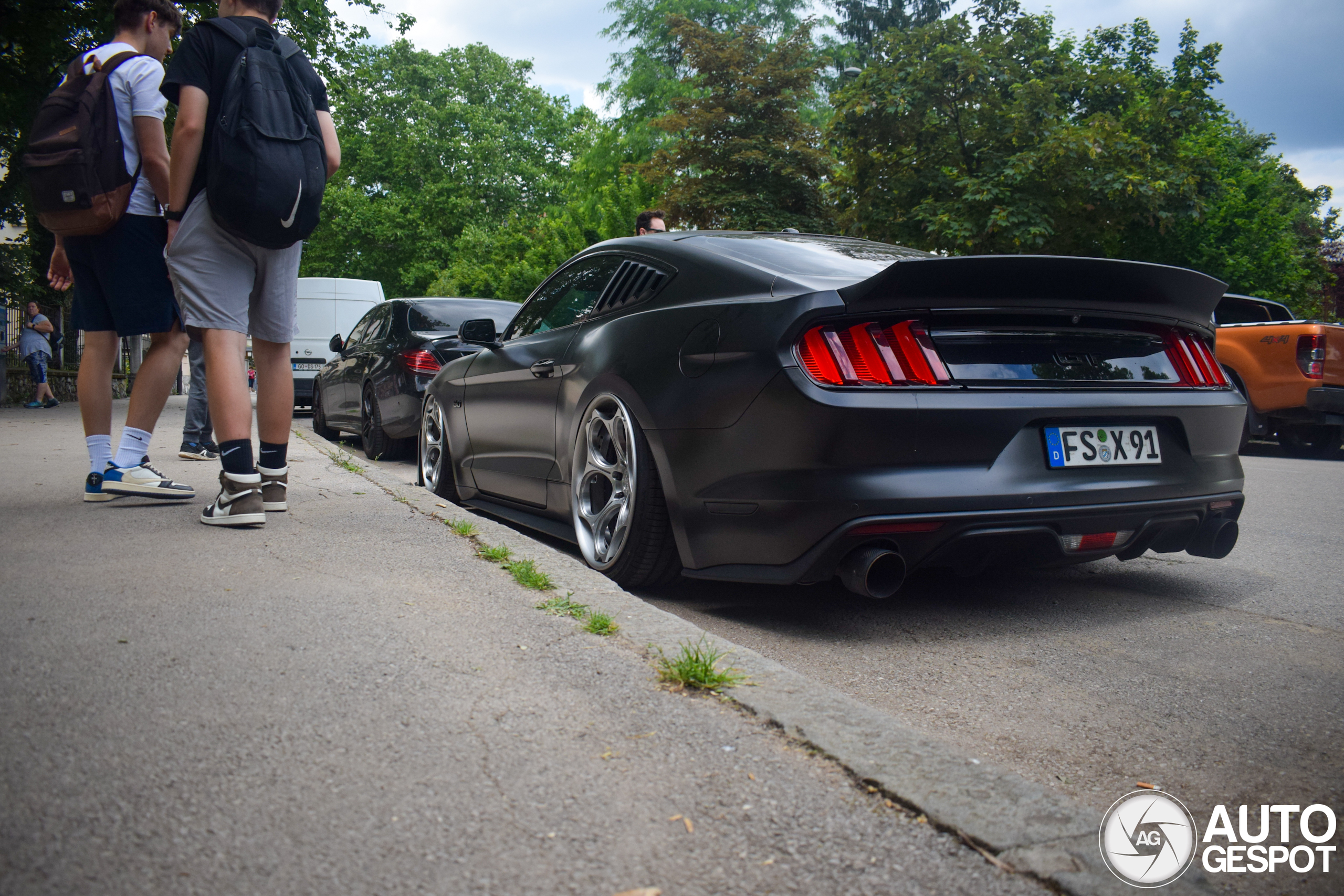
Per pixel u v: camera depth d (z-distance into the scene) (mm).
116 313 4133
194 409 6660
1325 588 3848
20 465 5750
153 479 4281
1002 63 18562
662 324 3387
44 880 1317
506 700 2029
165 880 1335
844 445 2766
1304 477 8422
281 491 4148
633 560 3434
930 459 2836
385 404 7996
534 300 4812
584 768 1728
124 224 4051
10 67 15820
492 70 47781
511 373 4535
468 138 46219
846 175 20250
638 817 1566
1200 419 3330
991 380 2938
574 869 1411
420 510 4293
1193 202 18188
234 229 3617
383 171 44844
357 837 1471
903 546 2854
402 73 45812
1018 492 2904
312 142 3750
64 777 1611
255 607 2621
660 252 3758
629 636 2496
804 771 1746
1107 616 3348
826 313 2844
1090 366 3133
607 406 3635
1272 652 2943
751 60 21344
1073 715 2375
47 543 3326
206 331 3727
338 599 2732
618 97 35312
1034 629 3160
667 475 3258
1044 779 2002
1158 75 24859
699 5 34188
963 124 18719
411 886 1351
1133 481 3127
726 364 3039
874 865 1450
